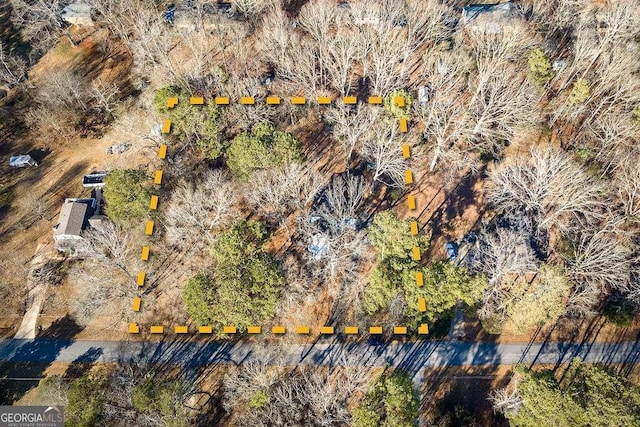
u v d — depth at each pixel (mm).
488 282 57469
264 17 71750
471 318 61719
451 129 70250
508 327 60938
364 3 71312
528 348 60469
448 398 58094
